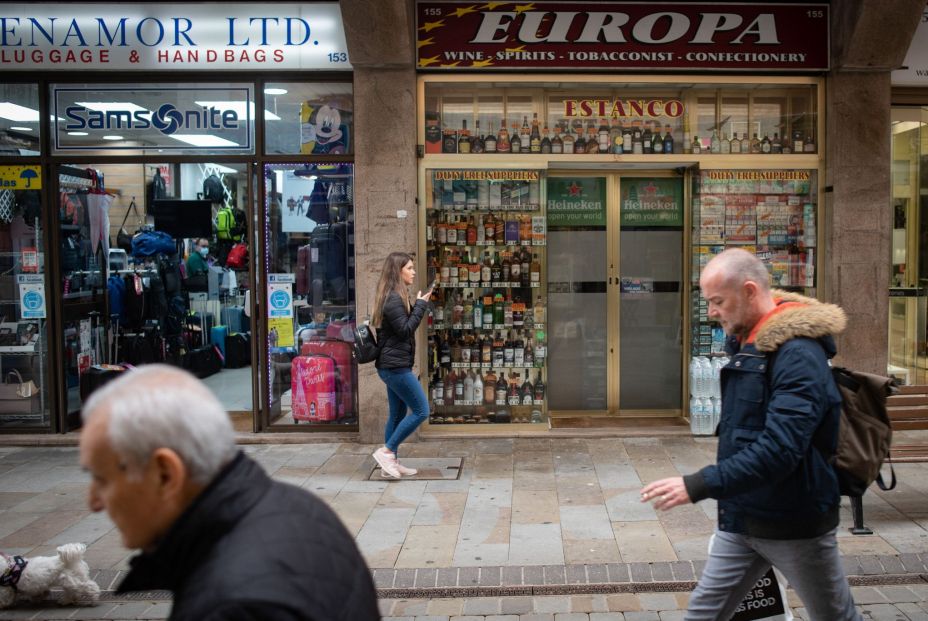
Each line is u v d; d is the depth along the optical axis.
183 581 1.47
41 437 7.63
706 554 4.68
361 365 7.30
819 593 2.68
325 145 7.48
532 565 4.56
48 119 7.55
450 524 5.26
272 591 1.37
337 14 7.13
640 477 6.23
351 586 1.51
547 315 7.96
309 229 7.59
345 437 7.45
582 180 8.09
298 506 1.57
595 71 7.28
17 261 7.70
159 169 7.88
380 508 5.59
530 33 7.14
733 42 7.17
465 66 7.17
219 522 1.46
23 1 7.21
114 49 7.25
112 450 1.46
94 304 8.18
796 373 2.56
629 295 8.16
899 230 8.02
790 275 7.59
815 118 7.45
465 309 7.69
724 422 2.77
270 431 7.66
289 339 7.66
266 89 7.47
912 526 5.05
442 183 7.54
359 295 7.27
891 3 6.70
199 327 8.49
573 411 8.23
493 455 6.93
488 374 7.71
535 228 7.65
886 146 7.25
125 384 1.52
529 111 7.52
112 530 5.33
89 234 8.05
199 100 7.50
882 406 2.98
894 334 8.12
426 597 4.35
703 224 7.60
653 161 7.55
